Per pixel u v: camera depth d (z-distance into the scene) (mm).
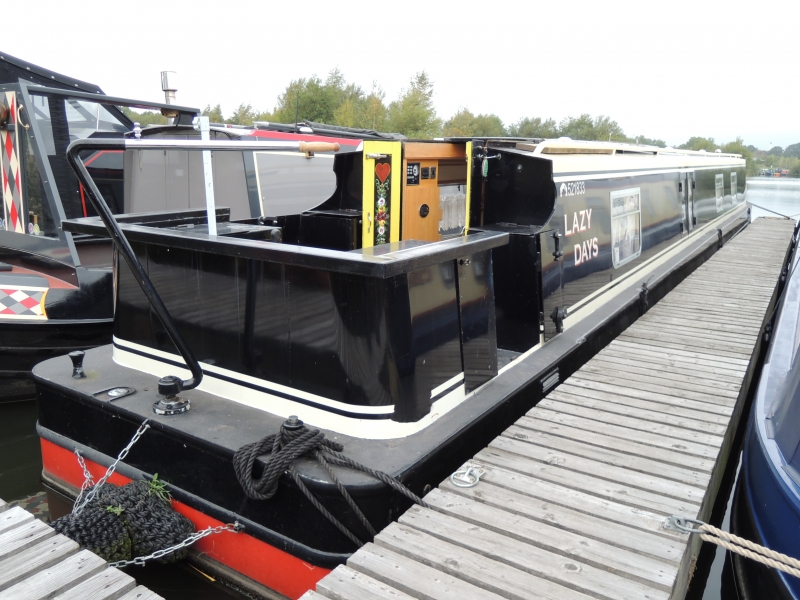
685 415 3750
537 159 4527
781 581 2834
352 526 2725
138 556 3033
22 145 6367
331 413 3084
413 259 2812
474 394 3635
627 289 6363
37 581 2348
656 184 7355
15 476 5000
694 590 3895
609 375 4453
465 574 2326
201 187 7773
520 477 3014
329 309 2992
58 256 6074
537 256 4348
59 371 3840
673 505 2779
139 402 3410
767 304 6645
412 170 5637
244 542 3039
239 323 3316
